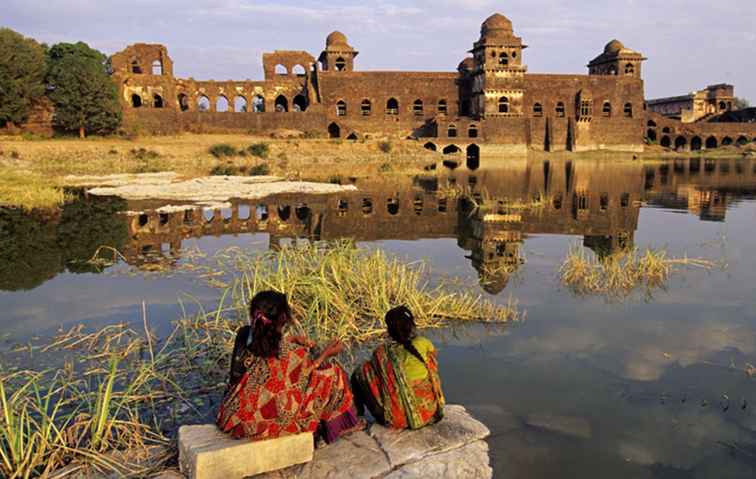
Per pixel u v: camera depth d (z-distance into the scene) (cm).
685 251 1056
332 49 7125
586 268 916
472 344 591
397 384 415
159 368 532
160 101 6309
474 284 834
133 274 896
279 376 376
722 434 409
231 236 1270
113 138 4856
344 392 418
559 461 379
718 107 8881
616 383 491
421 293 734
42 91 4675
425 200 2028
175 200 1953
